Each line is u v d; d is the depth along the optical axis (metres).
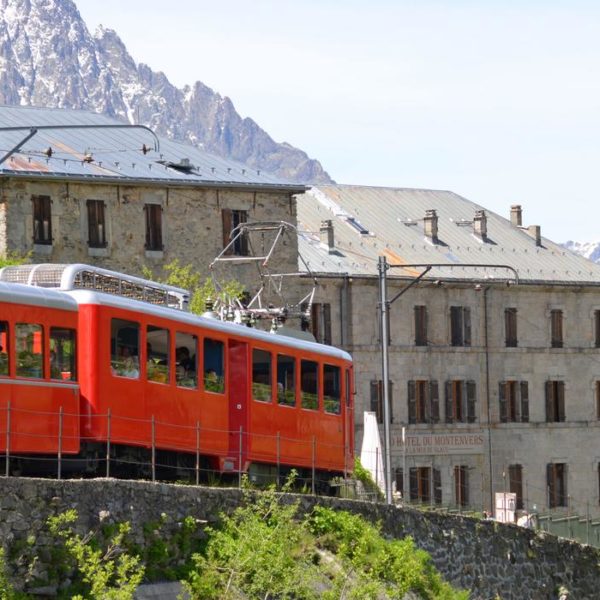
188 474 57.72
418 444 122.75
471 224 135.88
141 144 100.75
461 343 126.75
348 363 68.88
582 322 134.50
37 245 92.19
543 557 72.00
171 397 55.59
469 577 66.69
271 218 103.25
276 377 62.78
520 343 130.25
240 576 48.81
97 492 45.72
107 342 52.06
